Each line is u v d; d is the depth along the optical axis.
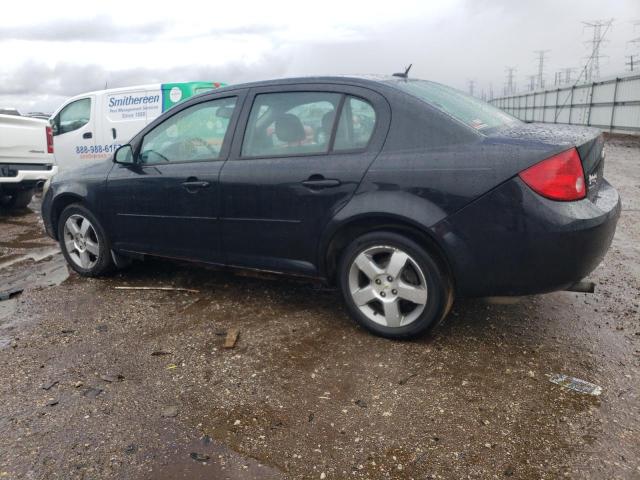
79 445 2.51
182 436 2.57
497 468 2.32
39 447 2.50
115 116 10.35
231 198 3.89
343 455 2.43
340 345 3.47
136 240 4.57
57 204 5.09
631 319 3.79
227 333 3.70
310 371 3.15
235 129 3.98
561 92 39.06
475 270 3.15
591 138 3.23
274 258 3.84
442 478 2.27
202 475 2.31
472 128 3.22
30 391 2.99
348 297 3.62
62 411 2.79
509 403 2.79
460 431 2.57
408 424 2.64
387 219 3.35
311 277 3.74
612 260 5.29
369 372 3.12
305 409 2.78
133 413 2.76
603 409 2.71
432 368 3.15
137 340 3.62
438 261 3.28
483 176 3.04
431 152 3.22
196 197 4.07
